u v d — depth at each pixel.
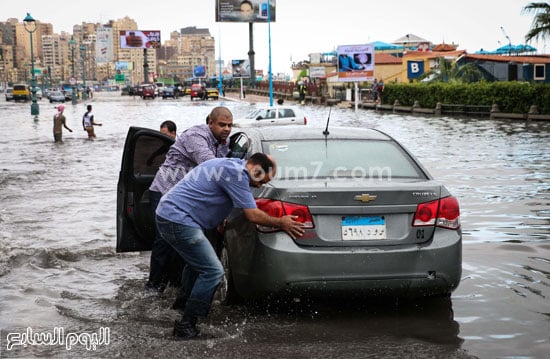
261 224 4.94
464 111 39.91
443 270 5.12
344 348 4.66
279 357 4.50
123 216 6.50
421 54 60.19
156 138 6.52
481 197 11.09
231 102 74.50
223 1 101.88
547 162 15.90
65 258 7.51
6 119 41.94
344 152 5.81
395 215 5.15
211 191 4.93
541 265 6.85
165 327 5.18
